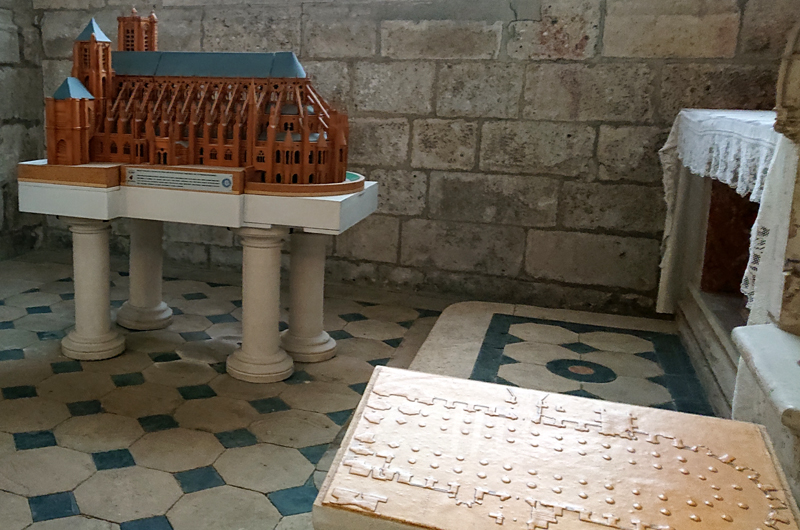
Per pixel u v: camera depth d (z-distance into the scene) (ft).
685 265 15.44
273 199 11.28
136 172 11.68
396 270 18.21
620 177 16.26
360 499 4.74
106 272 12.97
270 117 11.46
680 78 15.51
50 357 12.93
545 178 16.74
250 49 18.17
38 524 8.02
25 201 11.76
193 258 19.79
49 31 19.84
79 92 11.78
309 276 13.30
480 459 5.20
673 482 5.01
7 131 19.27
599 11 15.64
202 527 8.14
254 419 10.96
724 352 11.55
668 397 11.91
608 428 5.65
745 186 8.45
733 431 5.63
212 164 11.75
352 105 17.66
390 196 17.85
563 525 4.58
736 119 9.05
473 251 17.58
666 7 15.25
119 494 8.70
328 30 17.48
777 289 7.00
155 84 12.41
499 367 12.83
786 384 5.69
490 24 16.37
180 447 9.95
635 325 15.80
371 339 14.94
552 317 16.08
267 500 8.77
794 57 6.29
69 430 10.27
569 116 16.31
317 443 10.31
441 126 17.15
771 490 4.96
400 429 5.54
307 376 12.76
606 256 16.71
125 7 19.03
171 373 12.51
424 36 16.84
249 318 12.35
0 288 17.04
